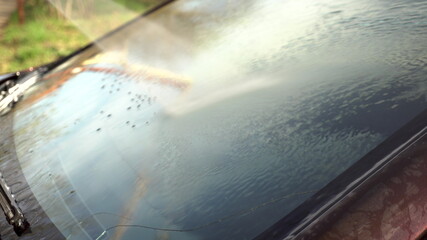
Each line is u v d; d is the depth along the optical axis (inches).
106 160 46.4
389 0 54.1
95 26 590.6
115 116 55.3
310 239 28.2
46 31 571.5
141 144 46.6
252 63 53.5
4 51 518.0
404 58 41.5
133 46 76.5
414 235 28.7
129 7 637.9
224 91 49.8
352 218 28.7
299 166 34.2
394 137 33.3
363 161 32.3
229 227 31.7
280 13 65.1
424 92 36.2
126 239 34.5
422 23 45.9
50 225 40.0
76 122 58.6
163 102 53.5
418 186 30.0
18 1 600.7
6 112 71.8
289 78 46.3
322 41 51.2
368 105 37.3
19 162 54.1
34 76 83.4
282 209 31.4
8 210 40.9
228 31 66.1
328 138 35.8
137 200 38.2
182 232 33.0
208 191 35.7
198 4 85.6
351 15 54.4
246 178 35.2
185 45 67.5
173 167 40.4
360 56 44.6
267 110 42.8
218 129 43.2
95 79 70.4
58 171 48.5
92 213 39.3
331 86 42.0
